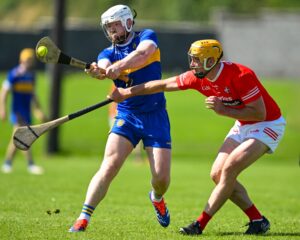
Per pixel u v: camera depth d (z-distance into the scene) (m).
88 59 122.56
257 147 22.42
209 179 46.97
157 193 24.00
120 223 25.58
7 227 23.64
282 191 41.22
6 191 35.59
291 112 88.75
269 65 137.50
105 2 158.50
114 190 38.41
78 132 77.19
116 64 22.55
